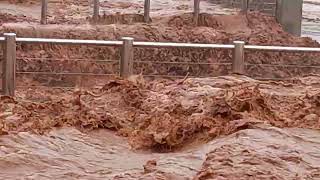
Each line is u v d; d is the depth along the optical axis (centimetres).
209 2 3466
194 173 668
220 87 1117
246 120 853
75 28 2334
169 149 840
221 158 666
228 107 909
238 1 3098
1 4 2933
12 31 2264
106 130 932
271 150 717
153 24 2534
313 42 2608
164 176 652
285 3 2700
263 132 808
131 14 2662
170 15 2692
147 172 676
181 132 852
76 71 2114
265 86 1169
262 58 2020
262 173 622
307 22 3372
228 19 2677
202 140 834
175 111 941
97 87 1223
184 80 1188
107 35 2331
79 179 680
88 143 852
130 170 711
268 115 919
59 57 2106
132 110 1016
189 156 745
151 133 854
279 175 623
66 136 865
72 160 759
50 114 979
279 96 1053
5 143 786
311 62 1988
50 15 2722
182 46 1359
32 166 714
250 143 745
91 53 2172
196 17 2619
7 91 1301
